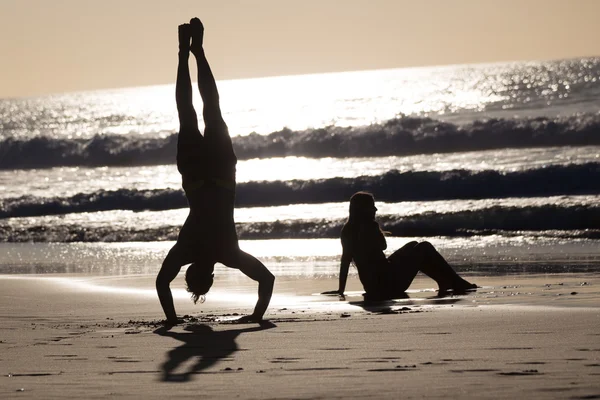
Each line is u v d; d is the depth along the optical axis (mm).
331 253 27375
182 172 12219
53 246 33562
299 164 54562
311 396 6586
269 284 12438
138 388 7125
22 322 13070
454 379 7098
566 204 34219
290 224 35156
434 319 11523
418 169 45531
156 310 14547
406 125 56469
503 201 37469
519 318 11305
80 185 52438
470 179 41625
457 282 16250
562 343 8930
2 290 18547
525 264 21500
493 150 52656
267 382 7242
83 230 37719
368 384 7012
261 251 28578
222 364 8289
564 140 51781
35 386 7336
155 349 9484
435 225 33469
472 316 11727
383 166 50969
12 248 33250
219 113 12328
